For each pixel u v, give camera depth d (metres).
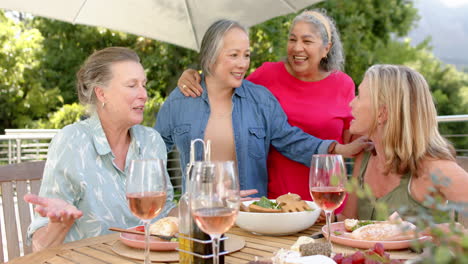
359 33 10.88
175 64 9.91
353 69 10.83
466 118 3.69
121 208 1.84
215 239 1.07
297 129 2.52
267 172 2.66
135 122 1.89
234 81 2.37
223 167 1.04
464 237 0.61
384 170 1.82
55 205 1.28
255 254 1.38
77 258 1.36
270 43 9.04
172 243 1.38
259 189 2.56
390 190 1.85
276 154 2.64
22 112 11.19
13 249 1.97
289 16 8.90
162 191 1.20
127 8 3.31
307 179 2.59
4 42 10.93
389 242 1.33
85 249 1.45
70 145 1.82
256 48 9.02
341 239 1.41
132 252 1.39
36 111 11.22
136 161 1.19
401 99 1.77
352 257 1.05
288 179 2.61
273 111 2.55
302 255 1.13
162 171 1.21
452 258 0.62
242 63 2.35
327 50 2.66
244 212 1.56
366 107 1.87
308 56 2.59
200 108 2.50
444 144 1.78
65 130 1.86
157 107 9.28
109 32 10.42
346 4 11.05
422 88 1.78
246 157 2.49
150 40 10.09
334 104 2.69
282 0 3.33
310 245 1.14
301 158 2.47
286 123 2.56
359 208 1.96
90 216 1.80
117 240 1.51
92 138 1.86
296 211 1.59
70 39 11.18
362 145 2.06
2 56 10.91
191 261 1.22
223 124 2.49
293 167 2.60
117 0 3.25
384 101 1.82
